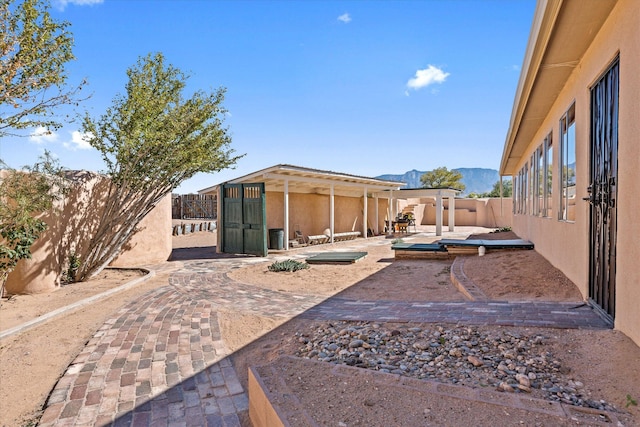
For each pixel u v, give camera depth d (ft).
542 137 25.98
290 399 7.93
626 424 6.63
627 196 10.44
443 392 7.98
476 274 23.41
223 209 43.47
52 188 22.84
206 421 9.41
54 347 14.46
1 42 17.47
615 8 11.41
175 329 16.03
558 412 7.02
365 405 7.61
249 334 15.21
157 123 26.05
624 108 10.74
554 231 21.40
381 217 72.43
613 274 11.87
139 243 33.94
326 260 33.73
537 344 10.89
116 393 10.81
